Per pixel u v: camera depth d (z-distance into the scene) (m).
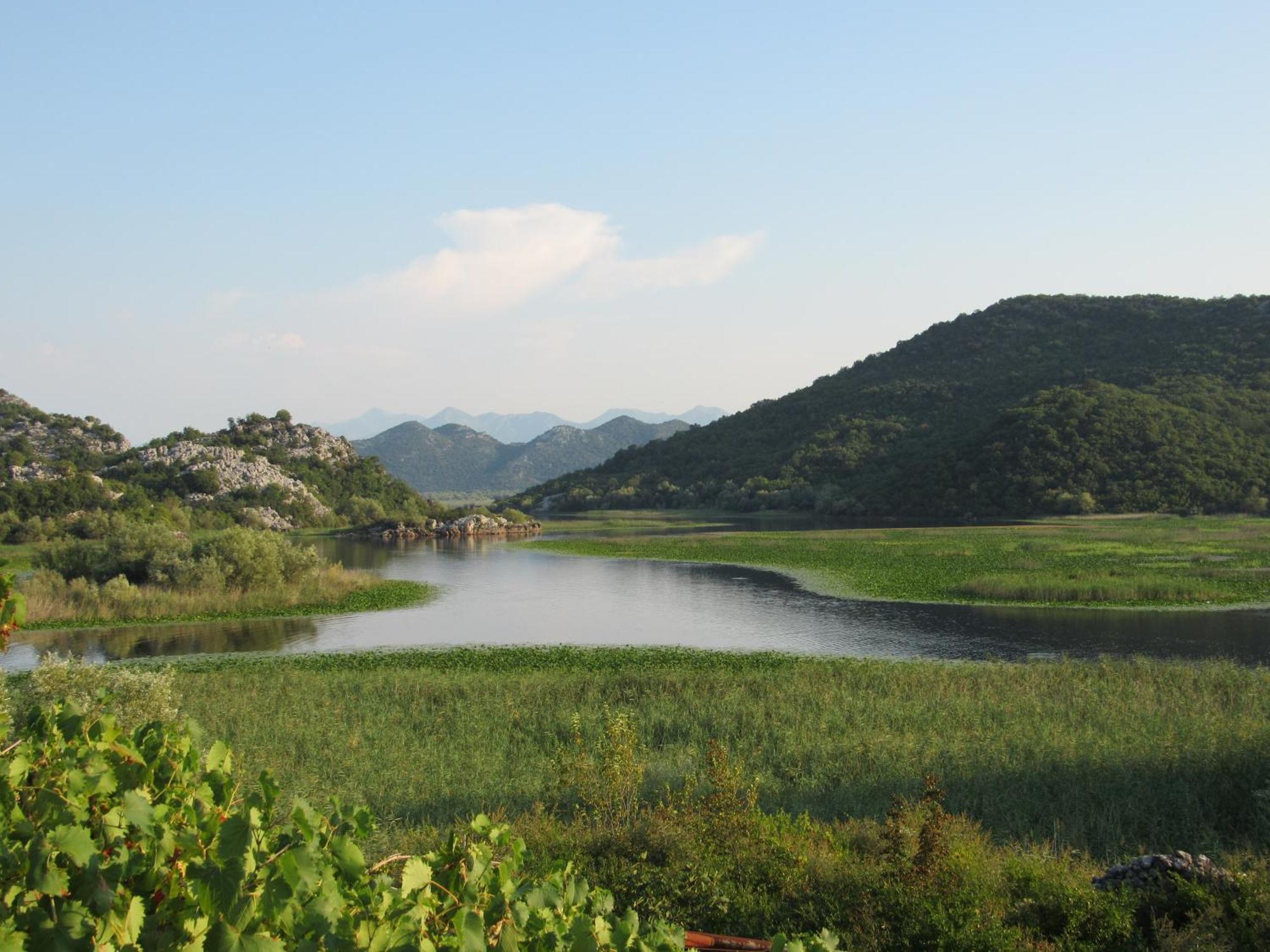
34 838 3.94
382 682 28.05
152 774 4.89
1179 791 14.59
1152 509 100.69
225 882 3.85
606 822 13.13
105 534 94.50
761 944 8.20
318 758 18.86
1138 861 10.20
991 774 15.83
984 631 39.03
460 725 21.95
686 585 58.47
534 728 21.61
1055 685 24.88
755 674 28.50
